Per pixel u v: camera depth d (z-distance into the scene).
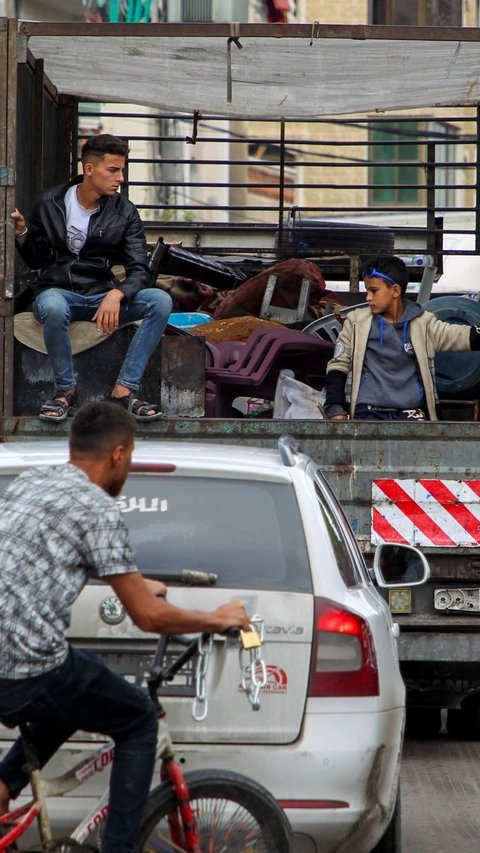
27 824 12.98
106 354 24.52
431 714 27.33
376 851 16.36
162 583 14.25
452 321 28.41
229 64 26.98
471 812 20.52
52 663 12.50
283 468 15.48
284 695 14.29
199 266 36.03
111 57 32.16
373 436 22.67
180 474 15.34
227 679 14.30
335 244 40.16
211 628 12.87
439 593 22.94
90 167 25.09
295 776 14.09
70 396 24.08
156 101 35.41
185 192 93.56
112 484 13.49
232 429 22.81
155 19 82.94
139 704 12.94
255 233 41.41
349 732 14.24
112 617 14.48
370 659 14.50
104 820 13.27
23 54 24.81
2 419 23.38
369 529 22.72
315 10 96.12
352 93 34.56
